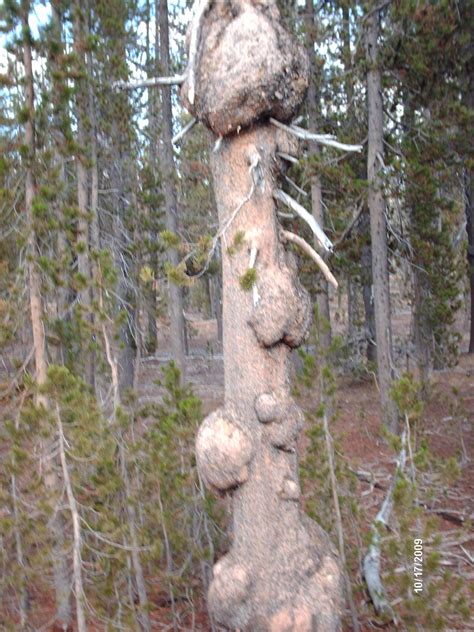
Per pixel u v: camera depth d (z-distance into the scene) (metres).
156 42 17.75
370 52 12.45
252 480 4.75
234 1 4.65
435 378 18.33
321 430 6.92
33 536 6.08
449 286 14.45
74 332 7.40
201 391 19.00
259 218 4.79
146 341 16.61
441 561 8.15
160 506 6.80
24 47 6.95
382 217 12.74
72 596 7.33
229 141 4.78
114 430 6.56
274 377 4.81
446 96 13.16
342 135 14.05
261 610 4.73
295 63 4.64
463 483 10.62
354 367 18.80
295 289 4.81
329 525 6.83
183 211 19.84
